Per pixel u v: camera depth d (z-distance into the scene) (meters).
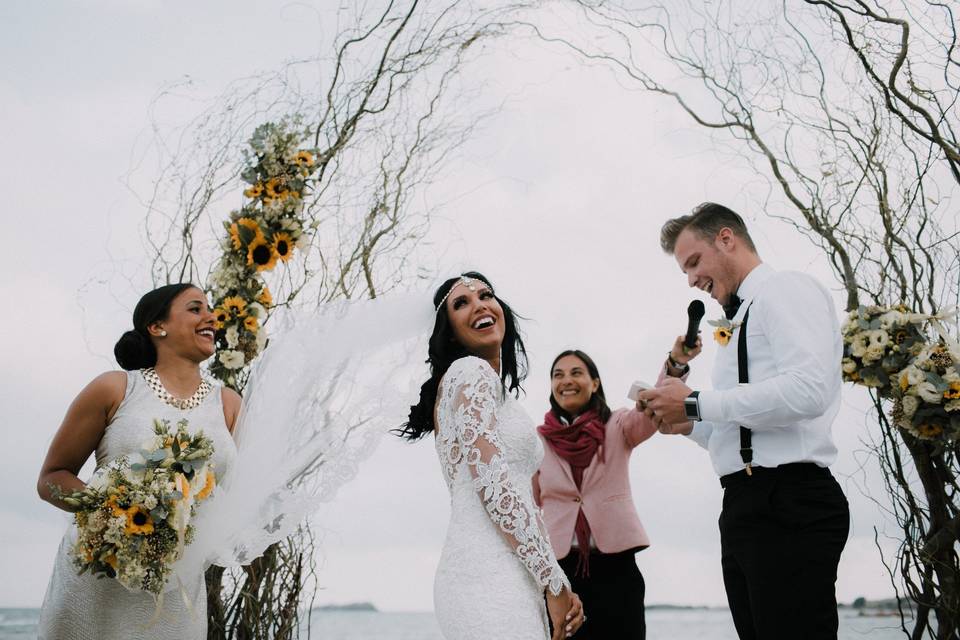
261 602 3.46
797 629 2.58
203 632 2.97
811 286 2.75
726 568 2.85
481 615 2.33
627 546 3.93
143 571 2.59
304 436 2.90
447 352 2.85
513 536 2.38
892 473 3.62
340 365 2.92
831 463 2.71
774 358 2.74
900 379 3.51
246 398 3.01
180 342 3.15
